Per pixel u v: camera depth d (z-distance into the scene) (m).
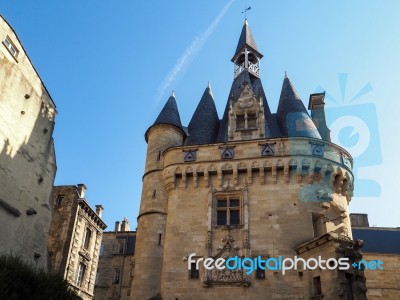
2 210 18.75
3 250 18.58
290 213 21.70
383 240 34.50
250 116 27.12
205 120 29.00
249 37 37.75
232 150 24.16
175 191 24.05
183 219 22.86
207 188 23.55
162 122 28.05
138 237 24.56
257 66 35.91
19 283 12.86
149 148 27.80
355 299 16.73
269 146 23.72
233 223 22.52
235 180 23.23
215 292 20.17
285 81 31.23
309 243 19.28
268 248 20.86
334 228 21.80
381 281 29.66
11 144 20.06
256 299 19.55
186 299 20.38
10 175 19.72
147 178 26.33
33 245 21.50
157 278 22.56
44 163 23.53
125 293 44.03
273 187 22.70
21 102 21.22
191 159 24.45
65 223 32.91
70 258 32.09
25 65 21.62
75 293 15.27
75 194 34.28
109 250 47.47
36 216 22.05
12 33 20.34
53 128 25.11
